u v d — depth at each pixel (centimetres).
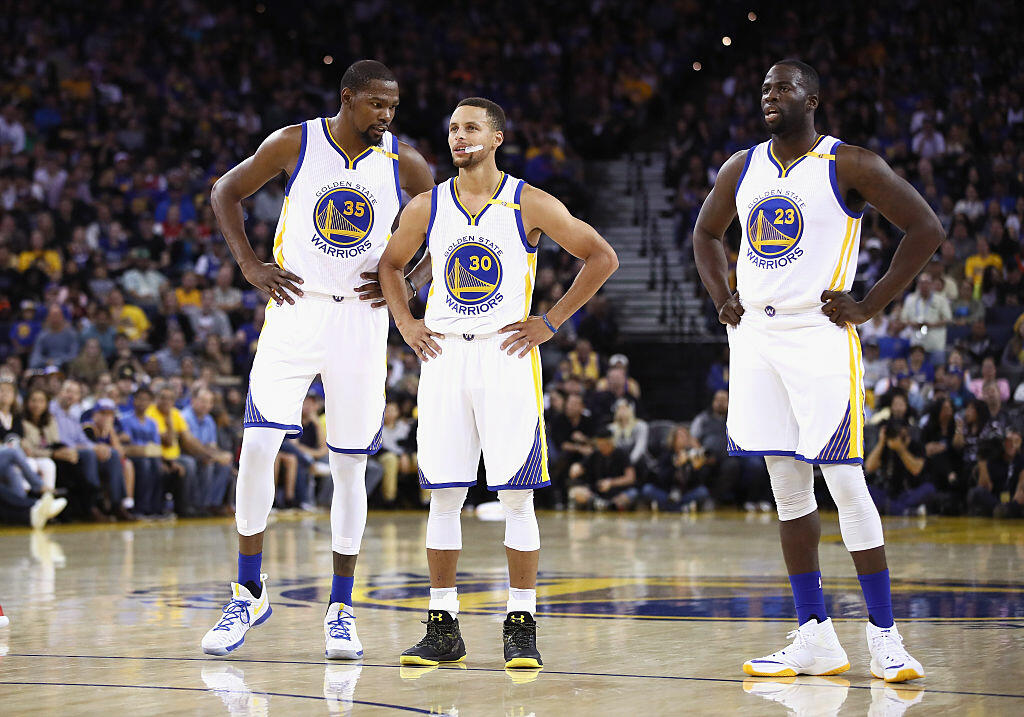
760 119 4444
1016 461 2748
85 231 3631
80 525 2612
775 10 4962
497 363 930
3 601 1284
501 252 933
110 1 4641
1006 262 3534
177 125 4212
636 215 4344
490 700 766
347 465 990
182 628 1088
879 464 2903
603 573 1556
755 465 3069
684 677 848
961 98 4297
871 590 871
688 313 4025
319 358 990
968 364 3159
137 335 3344
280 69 4800
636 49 4938
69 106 4141
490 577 1520
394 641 1024
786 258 901
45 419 2622
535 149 4350
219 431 3047
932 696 774
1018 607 1199
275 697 777
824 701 761
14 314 3359
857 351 901
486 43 4947
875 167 886
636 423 3144
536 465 930
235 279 3619
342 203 988
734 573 1552
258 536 988
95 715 719
